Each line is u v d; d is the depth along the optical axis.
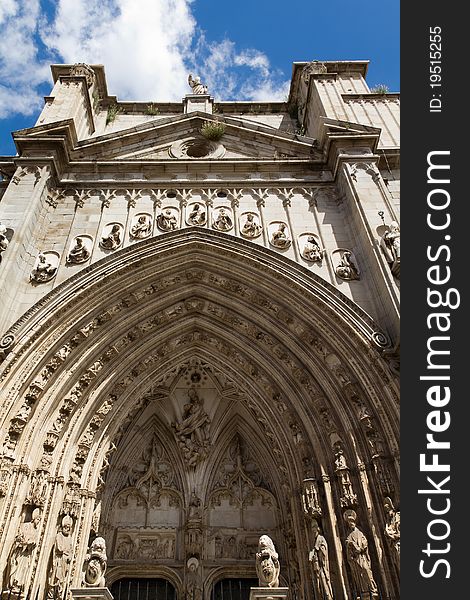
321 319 14.52
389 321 13.72
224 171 19.06
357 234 16.23
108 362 15.26
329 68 26.86
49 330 13.84
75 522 12.67
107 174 18.83
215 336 16.56
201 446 17.17
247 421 17.91
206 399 18.08
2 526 11.09
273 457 16.41
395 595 10.48
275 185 18.38
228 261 16.05
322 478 12.97
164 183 18.23
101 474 14.39
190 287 16.56
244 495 16.62
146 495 16.47
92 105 24.38
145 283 15.88
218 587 14.86
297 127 25.92
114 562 14.87
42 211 16.80
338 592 11.28
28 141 18.14
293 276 15.19
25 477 12.04
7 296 13.98
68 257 15.68
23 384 12.80
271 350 15.52
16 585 10.63
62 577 11.48
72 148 19.06
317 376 14.30
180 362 16.75
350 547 11.35
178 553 15.29
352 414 13.20
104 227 16.86
